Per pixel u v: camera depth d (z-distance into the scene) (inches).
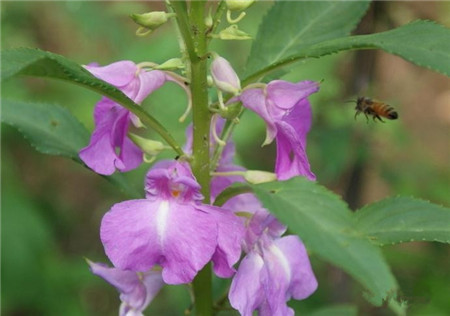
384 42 11.2
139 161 12.9
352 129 18.5
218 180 13.2
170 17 12.0
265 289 12.2
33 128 13.4
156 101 19.6
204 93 12.3
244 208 13.1
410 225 12.1
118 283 12.8
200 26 12.1
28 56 11.3
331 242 10.9
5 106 13.5
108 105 12.3
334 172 18.3
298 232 10.9
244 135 19.7
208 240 11.5
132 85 12.2
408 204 12.1
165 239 11.6
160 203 11.7
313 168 19.6
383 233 12.1
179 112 19.5
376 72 19.2
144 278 12.9
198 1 12.0
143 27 12.1
